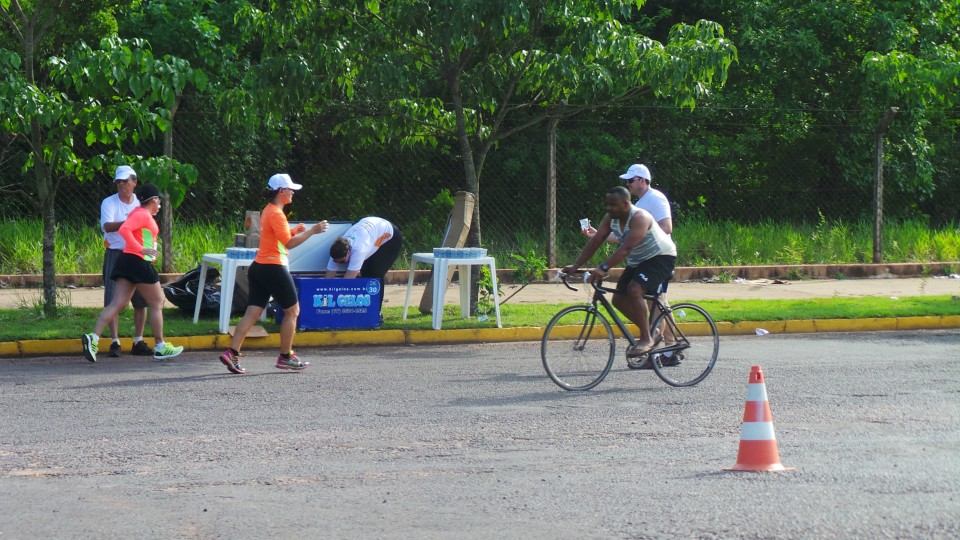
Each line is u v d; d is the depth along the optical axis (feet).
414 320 62.13
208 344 55.11
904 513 25.70
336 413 38.70
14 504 27.17
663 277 44.06
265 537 24.35
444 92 92.94
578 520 25.46
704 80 65.87
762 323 62.39
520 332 59.41
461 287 63.57
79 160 59.41
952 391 42.86
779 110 102.17
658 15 118.01
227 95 64.44
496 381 45.75
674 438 34.65
